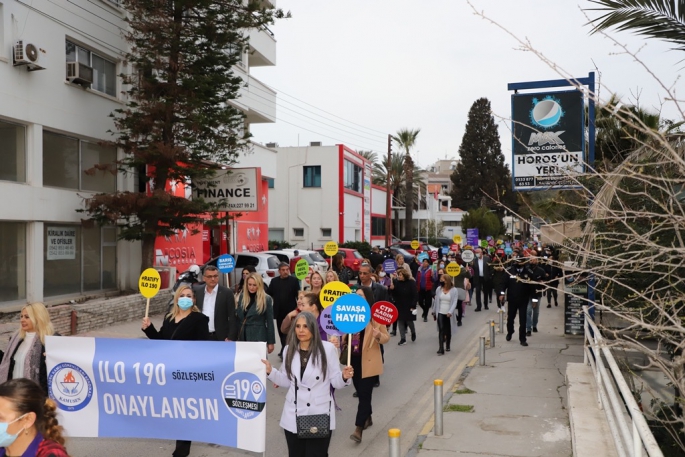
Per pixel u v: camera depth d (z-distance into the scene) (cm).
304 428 531
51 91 1691
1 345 1217
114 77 2006
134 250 2086
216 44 1877
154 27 1772
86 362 619
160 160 1783
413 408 933
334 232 4666
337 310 633
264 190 3434
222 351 598
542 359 1250
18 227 1623
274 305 1125
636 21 600
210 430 600
